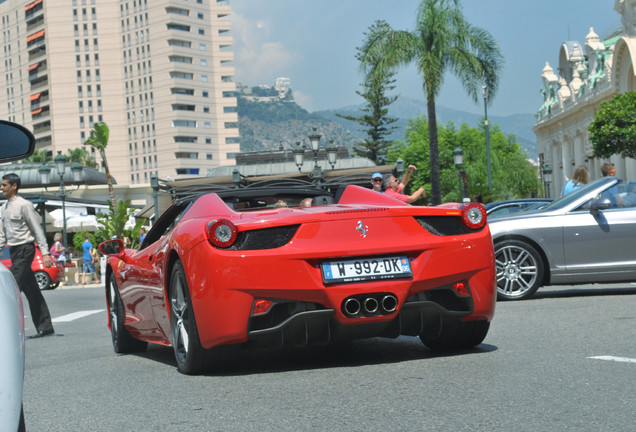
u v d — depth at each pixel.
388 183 10.88
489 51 31.88
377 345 5.94
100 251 6.87
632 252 9.29
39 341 8.80
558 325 6.45
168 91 148.00
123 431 3.64
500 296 9.35
